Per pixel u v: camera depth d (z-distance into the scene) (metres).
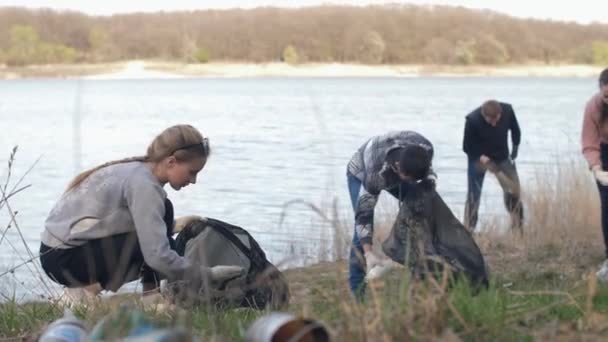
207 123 48.91
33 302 7.59
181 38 124.50
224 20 127.94
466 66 135.00
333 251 10.20
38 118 55.72
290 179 22.31
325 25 126.94
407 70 128.25
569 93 86.75
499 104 13.25
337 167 25.09
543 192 12.72
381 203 12.36
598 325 5.71
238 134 40.22
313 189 20.23
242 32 128.75
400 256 6.63
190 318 6.23
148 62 120.75
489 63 136.25
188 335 4.23
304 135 39.09
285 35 128.50
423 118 49.88
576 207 12.29
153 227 7.18
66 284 7.62
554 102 68.75
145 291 7.59
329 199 14.19
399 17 128.50
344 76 126.50
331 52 127.25
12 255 10.56
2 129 45.84
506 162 13.30
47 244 7.61
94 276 7.46
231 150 31.92
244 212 16.80
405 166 7.01
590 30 141.88
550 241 11.84
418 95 82.38
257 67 128.25
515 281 9.09
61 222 7.56
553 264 10.60
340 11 126.56
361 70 127.31
